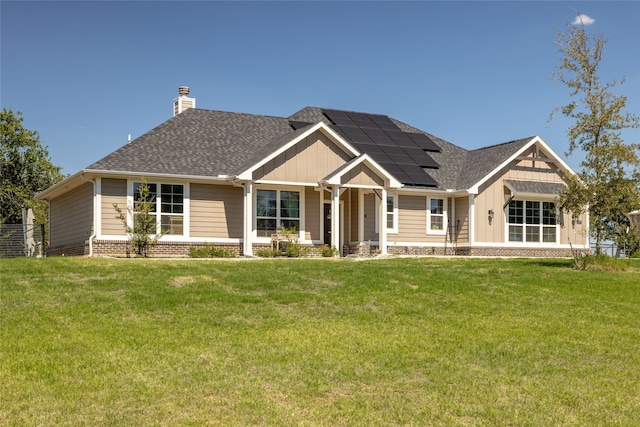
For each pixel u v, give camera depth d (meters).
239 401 8.46
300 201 26.78
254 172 25.00
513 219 30.44
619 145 20.64
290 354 10.52
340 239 28.38
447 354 10.77
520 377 9.76
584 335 12.12
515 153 30.05
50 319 12.30
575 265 20.77
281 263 19.97
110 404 8.25
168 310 13.26
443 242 30.27
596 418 8.29
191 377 9.28
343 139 26.47
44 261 18.69
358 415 8.12
